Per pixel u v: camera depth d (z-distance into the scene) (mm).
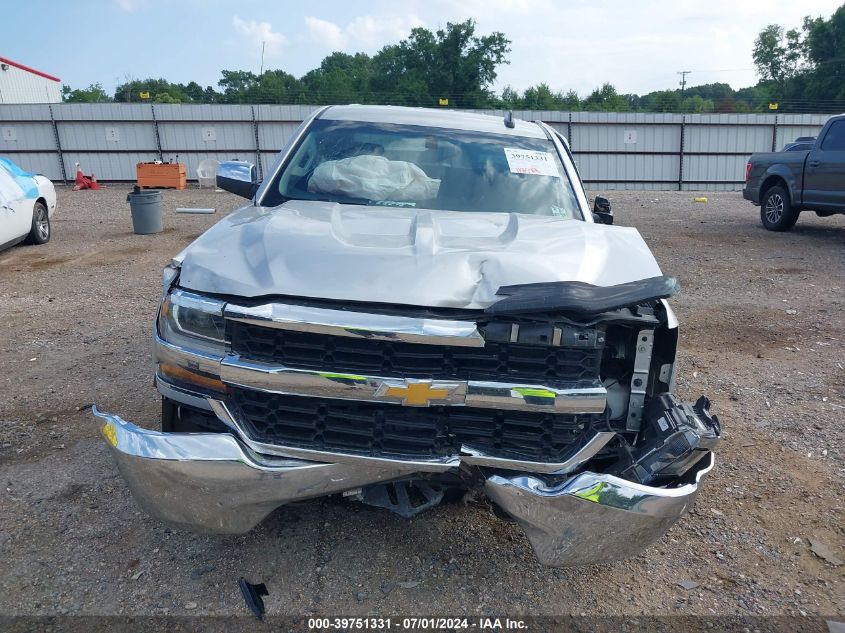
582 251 2832
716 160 29109
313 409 2465
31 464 3691
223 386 2547
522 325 2393
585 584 2893
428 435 2461
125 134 27688
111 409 4414
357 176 3826
